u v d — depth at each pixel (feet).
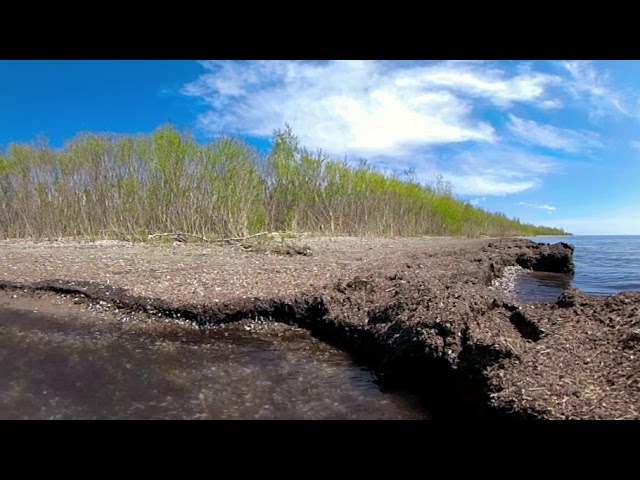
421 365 17.22
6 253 38.50
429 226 94.84
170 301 23.94
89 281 27.12
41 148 57.21
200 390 15.89
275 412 14.53
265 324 23.13
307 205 67.62
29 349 19.49
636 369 13.53
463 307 18.62
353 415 14.56
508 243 67.41
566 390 12.92
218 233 50.19
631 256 89.30
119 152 54.70
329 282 27.04
